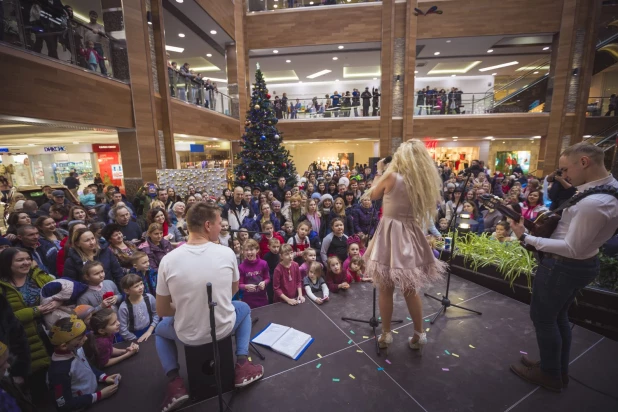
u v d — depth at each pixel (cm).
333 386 189
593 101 1291
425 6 1243
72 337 178
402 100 1330
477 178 927
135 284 256
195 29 1088
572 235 150
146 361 220
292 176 845
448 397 179
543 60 1522
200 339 166
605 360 209
